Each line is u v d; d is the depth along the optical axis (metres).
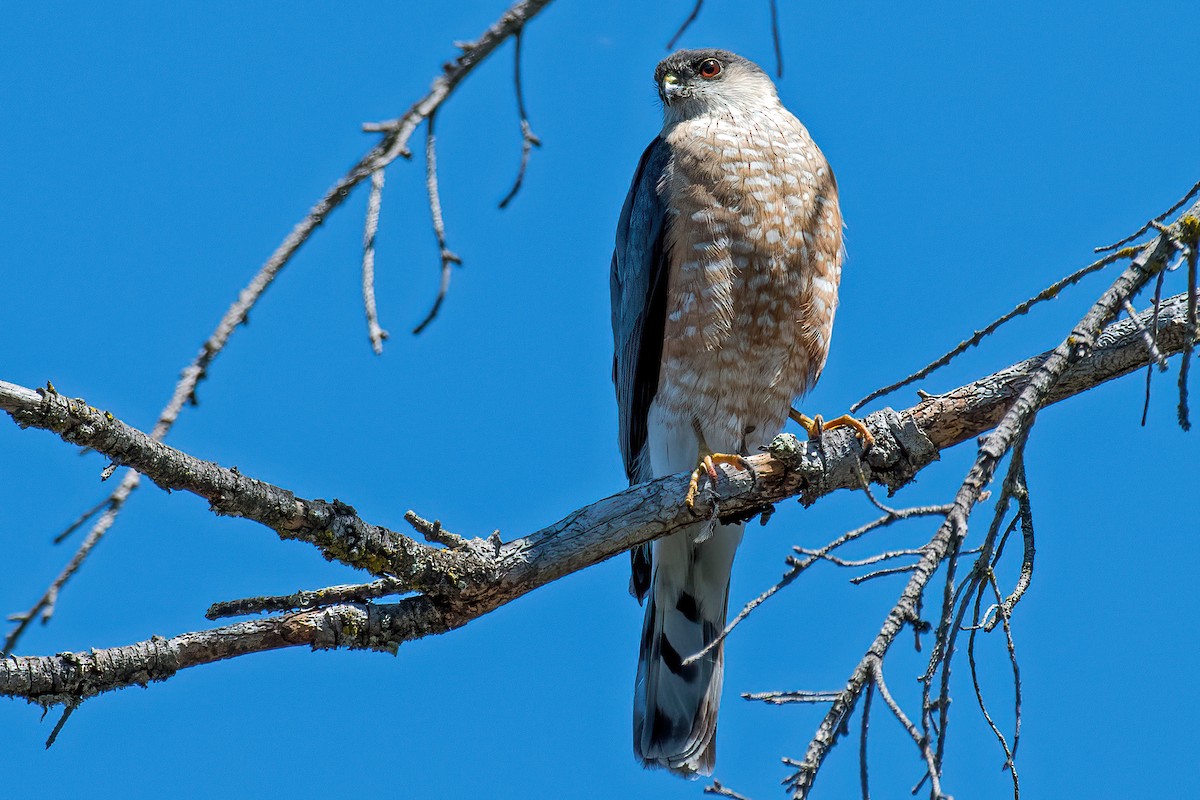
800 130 10.88
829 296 10.72
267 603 7.66
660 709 10.41
